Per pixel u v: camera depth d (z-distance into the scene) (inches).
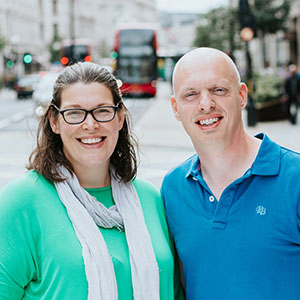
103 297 81.0
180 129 627.5
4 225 83.0
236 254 85.3
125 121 98.0
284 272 83.7
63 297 81.4
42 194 86.5
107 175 95.7
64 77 90.0
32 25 2797.7
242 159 90.5
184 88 89.8
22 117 829.8
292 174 84.5
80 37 3540.8
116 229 89.6
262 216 84.5
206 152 91.0
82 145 89.2
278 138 509.7
